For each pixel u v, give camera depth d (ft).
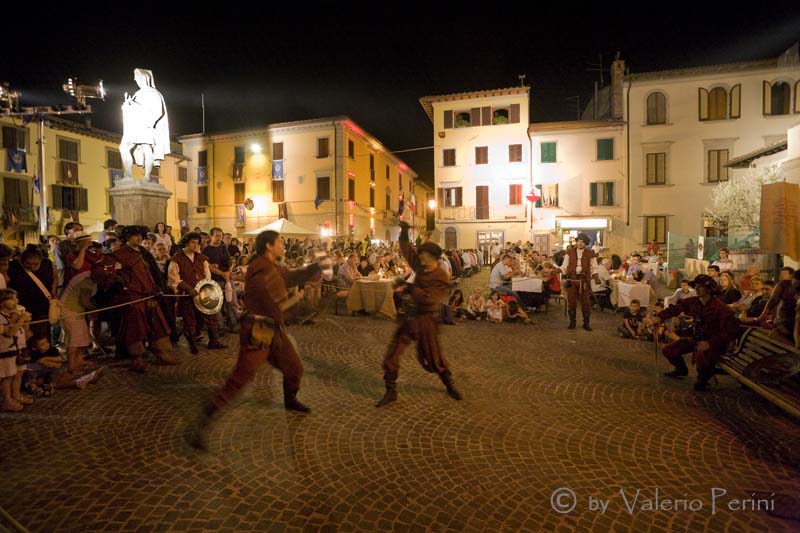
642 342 25.82
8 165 82.02
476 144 103.96
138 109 35.94
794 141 35.35
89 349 22.40
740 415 14.89
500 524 9.17
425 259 15.49
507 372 19.63
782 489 10.48
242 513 9.48
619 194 94.38
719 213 75.00
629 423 14.21
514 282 37.06
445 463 11.64
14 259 18.10
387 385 15.65
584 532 8.94
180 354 22.20
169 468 11.30
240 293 28.89
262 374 18.92
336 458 11.87
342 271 38.75
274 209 113.70
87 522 9.13
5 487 10.39
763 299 23.88
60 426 13.73
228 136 116.67
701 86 88.84
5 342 14.44
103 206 98.37
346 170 110.42
